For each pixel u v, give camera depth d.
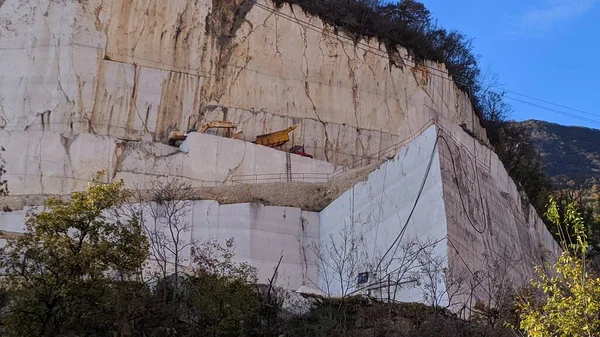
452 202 23.97
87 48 36.25
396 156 26.59
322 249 29.19
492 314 20.48
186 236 28.45
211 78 38.16
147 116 36.28
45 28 36.44
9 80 35.53
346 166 37.59
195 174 34.09
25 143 33.81
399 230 25.06
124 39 37.12
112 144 34.22
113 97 35.94
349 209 28.38
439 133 25.08
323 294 22.31
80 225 18.39
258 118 38.34
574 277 15.09
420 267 22.67
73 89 35.38
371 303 20.92
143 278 20.39
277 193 32.06
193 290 19.34
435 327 19.16
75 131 34.62
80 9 36.75
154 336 18.02
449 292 21.41
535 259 33.34
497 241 27.08
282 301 20.22
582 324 14.52
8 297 17.81
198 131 36.22
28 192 32.88
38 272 17.77
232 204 29.39
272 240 29.08
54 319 17.41
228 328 18.61
